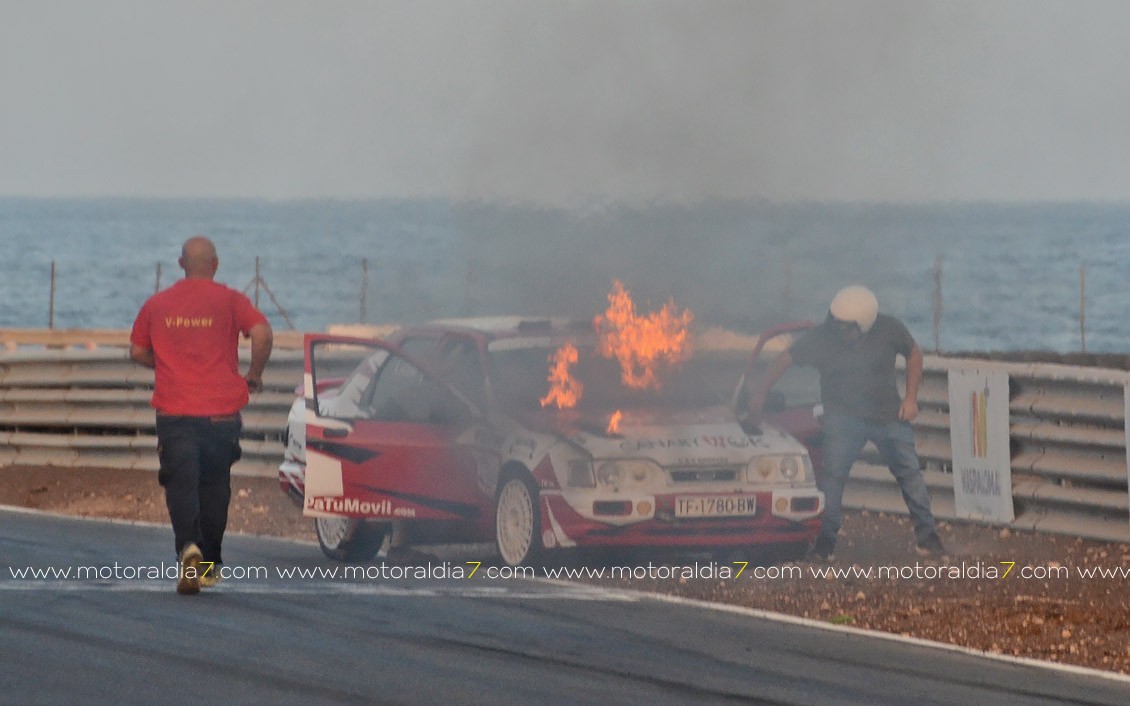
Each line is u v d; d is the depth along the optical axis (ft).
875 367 123.95
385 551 131.85
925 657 85.05
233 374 102.63
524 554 114.21
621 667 79.87
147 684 73.72
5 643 82.69
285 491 133.39
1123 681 80.33
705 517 114.21
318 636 85.92
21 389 198.49
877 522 142.10
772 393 130.52
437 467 121.70
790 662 82.53
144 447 186.19
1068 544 127.65
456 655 81.66
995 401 133.80
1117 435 125.49
